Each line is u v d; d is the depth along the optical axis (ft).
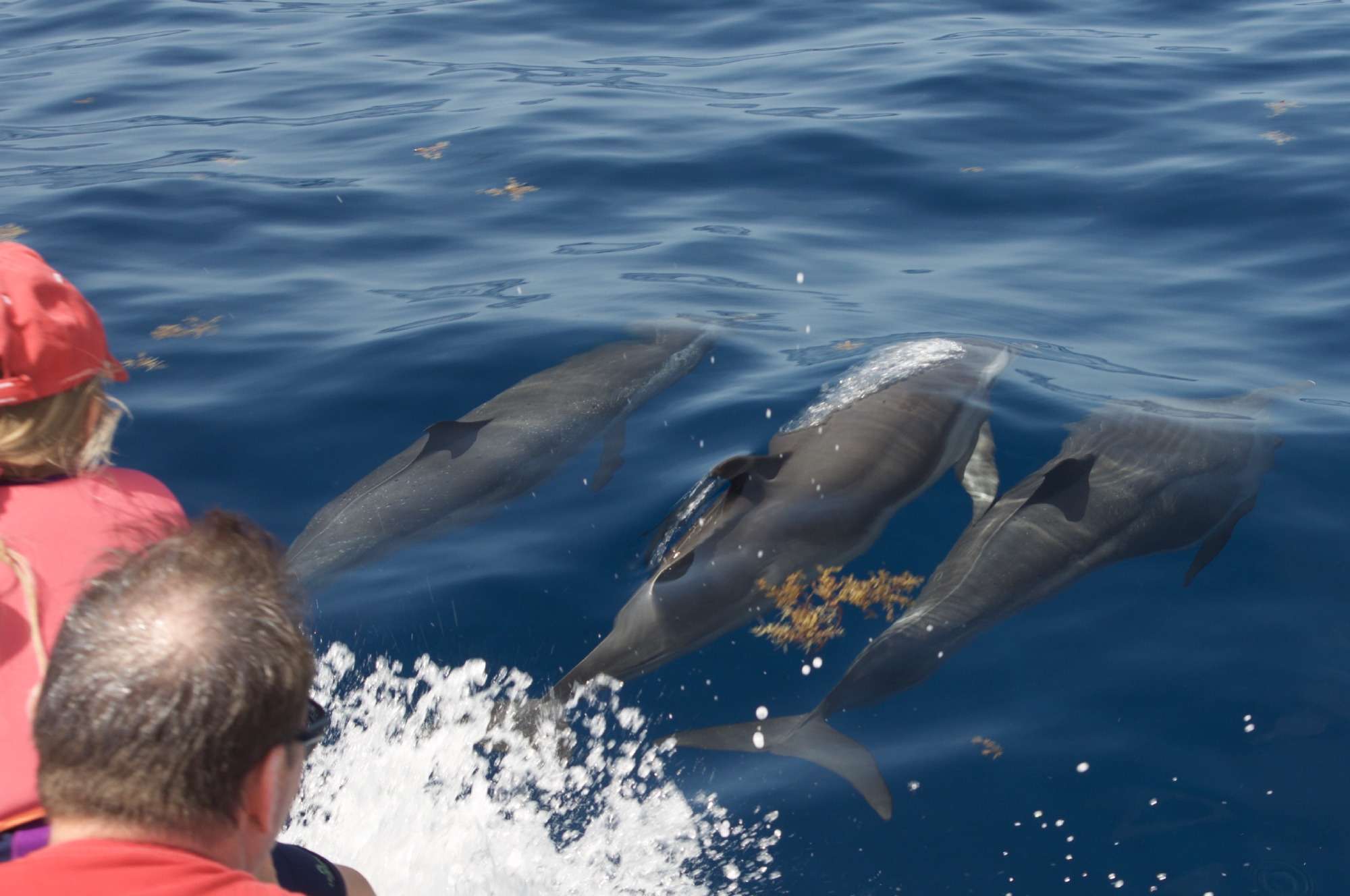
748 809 14.65
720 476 19.63
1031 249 31.89
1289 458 21.95
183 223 33.14
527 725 16.01
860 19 51.80
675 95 43.09
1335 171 34.99
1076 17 51.65
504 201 34.86
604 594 18.81
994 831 14.32
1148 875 13.64
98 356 7.90
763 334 27.14
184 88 45.09
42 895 4.89
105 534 7.77
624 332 26.84
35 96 44.29
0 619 7.28
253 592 5.76
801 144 38.24
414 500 20.83
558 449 22.65
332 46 50.03
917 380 23.75
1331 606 18.28
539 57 47.91
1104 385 24.63
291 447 22.72
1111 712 16.30
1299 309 28.35
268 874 6.24
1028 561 19.04
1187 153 36.86
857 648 17.76
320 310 28.27
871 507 20.49
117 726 5.26
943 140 38.47
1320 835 14.16
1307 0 53.11
